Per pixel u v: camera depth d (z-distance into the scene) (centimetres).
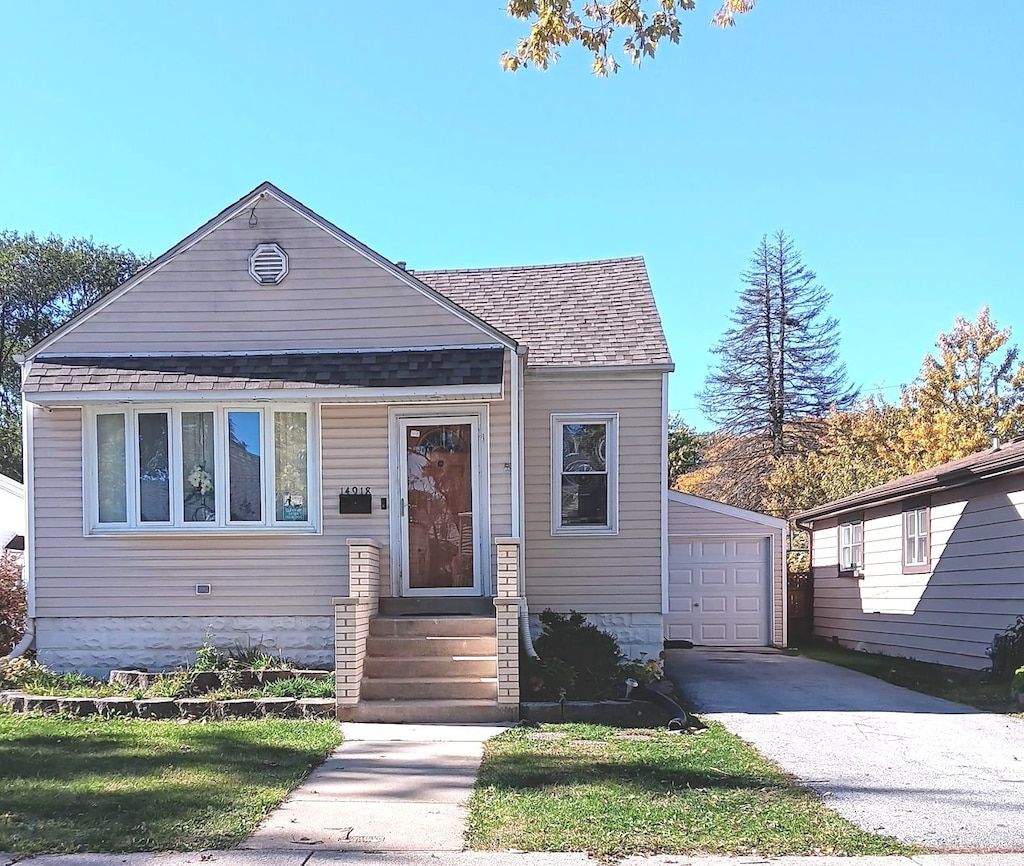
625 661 1191
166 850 557
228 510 1150
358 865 534
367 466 1157
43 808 624
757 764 770
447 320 1172
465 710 956
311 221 1191
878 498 1628
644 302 1434
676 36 855
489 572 1148
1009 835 593
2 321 4134
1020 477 1211
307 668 1115
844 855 554
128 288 1190
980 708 1060
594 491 1297
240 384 1108
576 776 723
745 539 1833
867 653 1728
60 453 1156
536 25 857
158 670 1136
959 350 3331
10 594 1246
